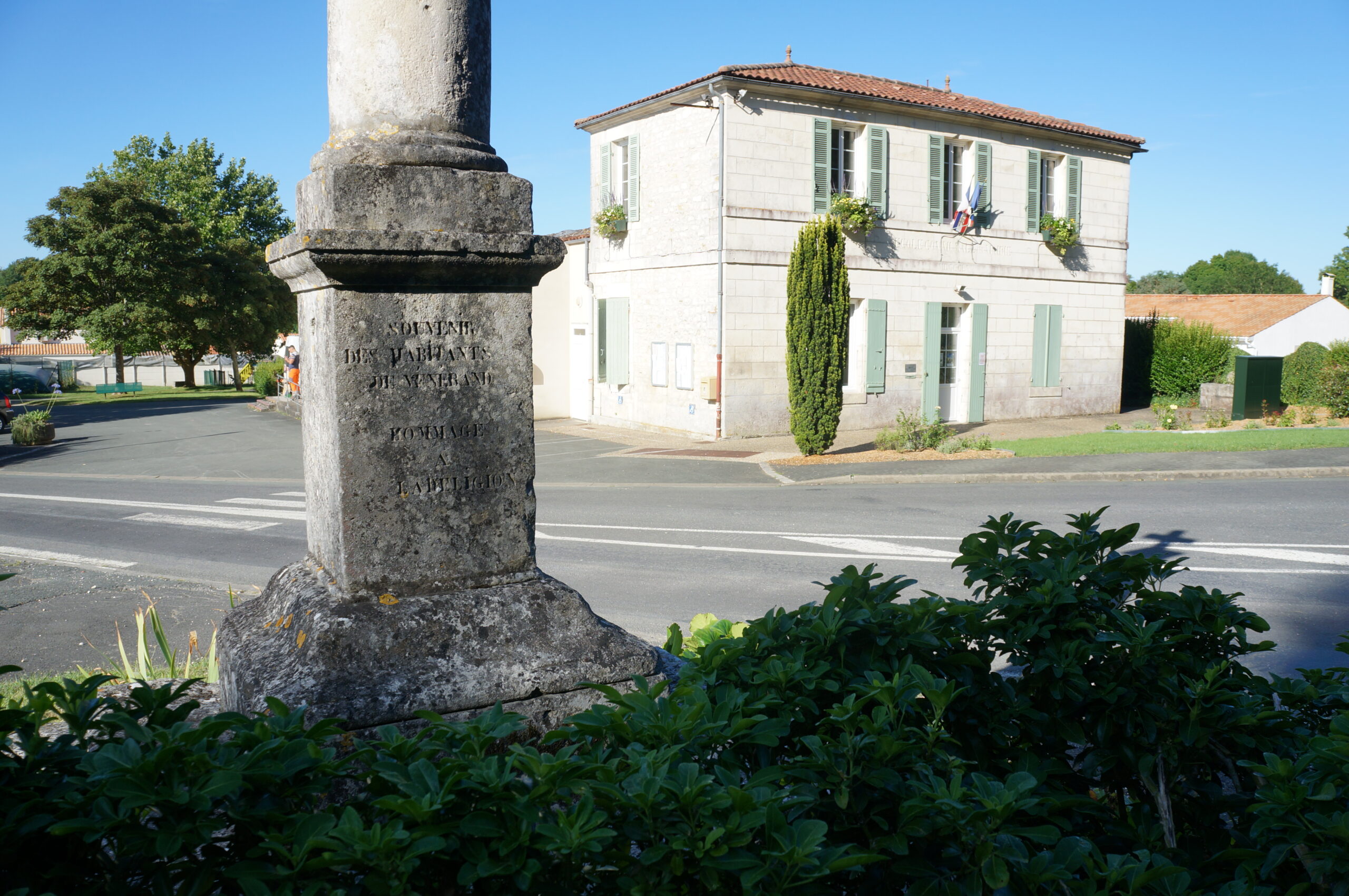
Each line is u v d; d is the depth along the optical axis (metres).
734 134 18.06
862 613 2.57
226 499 13.54
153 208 43.75
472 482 3.47
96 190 42.47
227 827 1.76
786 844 1.66
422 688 3.09
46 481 15.90
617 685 3.40
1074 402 23.75
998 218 21.61
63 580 8.26
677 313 19.62
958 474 13.71
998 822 1.84
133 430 24.05
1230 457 14.50
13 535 10.87
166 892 1.61
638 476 14.97
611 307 21.67
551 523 11.07
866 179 19.55
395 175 3.25
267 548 9.99
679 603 7.37
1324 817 1.87
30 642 6.33
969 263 21.22
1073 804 2.19
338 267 3.16
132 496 14.02
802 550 9.23
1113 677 2.57
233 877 1.56
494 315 3.47
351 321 3.24
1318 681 2.74
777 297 18.92
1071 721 2.56
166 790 1.64
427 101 3.43
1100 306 23.89
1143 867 1.78
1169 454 14.95
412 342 3.34
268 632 3.43
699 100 18.39
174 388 50.59
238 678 3.33
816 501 12.20
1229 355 27.55
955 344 21.80
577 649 3.39
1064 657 2.56
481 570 3.50
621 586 7.95
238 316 45.59
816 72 19.98
